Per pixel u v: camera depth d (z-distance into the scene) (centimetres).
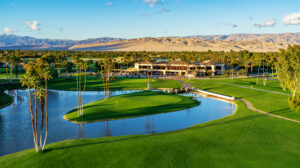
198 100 9719
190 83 14312
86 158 3672
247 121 5916
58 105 8712
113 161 3581
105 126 6084
